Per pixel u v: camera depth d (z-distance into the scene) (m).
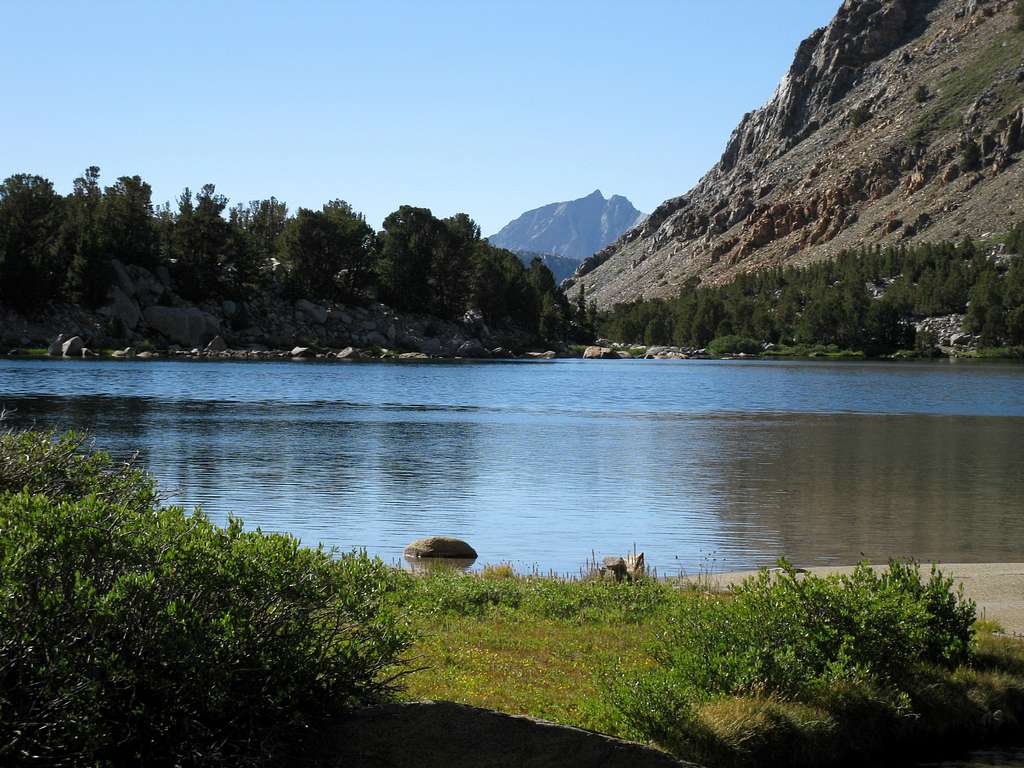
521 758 8.05
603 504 28.39
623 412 65.62
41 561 7.37
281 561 8.22
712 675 10.88
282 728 7.78
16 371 95.75
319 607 8.38
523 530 24.39
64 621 7.01
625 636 13.62
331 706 8.27
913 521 25.75
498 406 69.75
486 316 197.88
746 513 27.03
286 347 155.12
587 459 39.38
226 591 7.80
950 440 47.62
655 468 36.59
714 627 11.66
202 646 7.23
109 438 43.38
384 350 160.12
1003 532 24.20
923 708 10.95
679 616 12.76
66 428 45.72
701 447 44.03
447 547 21.22
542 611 15.11
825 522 25.61
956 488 31.75
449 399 76.56
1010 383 110.25
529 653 12.67
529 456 40.28
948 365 186.38
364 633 8.62
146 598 7.31
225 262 156.88
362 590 8.77
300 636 8.01
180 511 8.81
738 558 21.20
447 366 141.38
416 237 181.75
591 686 11.21
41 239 142.88
